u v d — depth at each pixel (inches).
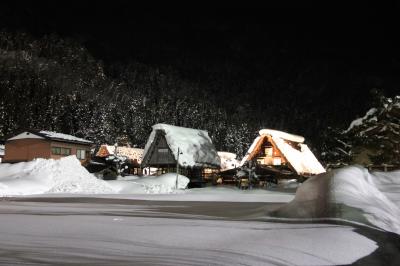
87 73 5959.6
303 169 1980.8
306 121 5521.7
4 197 956.6
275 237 334.0
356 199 439.8
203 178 2204.7
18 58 5255.9
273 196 1119.6
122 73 6294.3
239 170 1996.8
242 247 298.4
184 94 5974.4
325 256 292.2
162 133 2118.6
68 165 1315.2
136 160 2623.0
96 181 1306.6
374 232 367.2
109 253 279.4
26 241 319.6
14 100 3334.2
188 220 457.7
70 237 337.7
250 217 491.8
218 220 458.0
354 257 301.9
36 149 1993.1
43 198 921.5
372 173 754.2
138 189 1334.9
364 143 1240.8
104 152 2677.2
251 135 3919.8
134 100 4421.8
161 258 265.1
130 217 491.2
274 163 2032.5
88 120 3223.4
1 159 2268.7
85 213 549.3
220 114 4564.5
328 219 409.4
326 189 470.3
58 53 6146.7
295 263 270.2
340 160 1295.5
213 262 255.9
